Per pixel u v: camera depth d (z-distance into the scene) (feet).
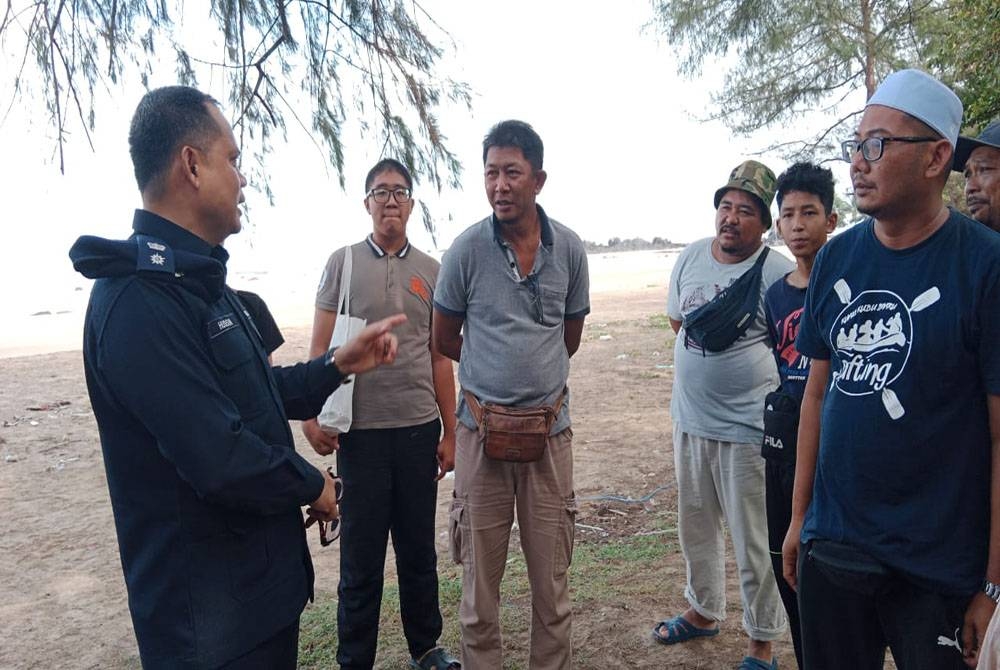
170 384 5.42
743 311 9.64
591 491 18.89
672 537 15.44
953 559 5.90
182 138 5.92
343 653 10.21
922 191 5.95
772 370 9.84
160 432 5.41
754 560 9.79
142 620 5.78
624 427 25.48
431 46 14.70
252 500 5.70
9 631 12.98
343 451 10.14
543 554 9.18
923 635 6.05
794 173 8.85
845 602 6.57
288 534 6.36
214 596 5.76
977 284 5.72
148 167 5.97
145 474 5.71
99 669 11.66
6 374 41.86
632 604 12.45
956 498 5.91
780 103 39.50
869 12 35.70
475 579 9.14
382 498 10.11
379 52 14.37
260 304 7.40
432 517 10.64
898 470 6.07
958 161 8.78
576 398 30.83
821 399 7.14
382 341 7.11
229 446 5.54
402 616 10.82
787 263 9.82
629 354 40.65
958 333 5.77
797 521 7.34
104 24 13.04
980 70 21.89
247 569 5.95
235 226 6.44
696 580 10.82
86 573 15.51
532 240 9.05
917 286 6.02
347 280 10.16
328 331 10.57
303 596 6.44
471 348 9.17
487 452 8.69
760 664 9.99
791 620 8.87
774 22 34.65
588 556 14.65
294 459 6.06
